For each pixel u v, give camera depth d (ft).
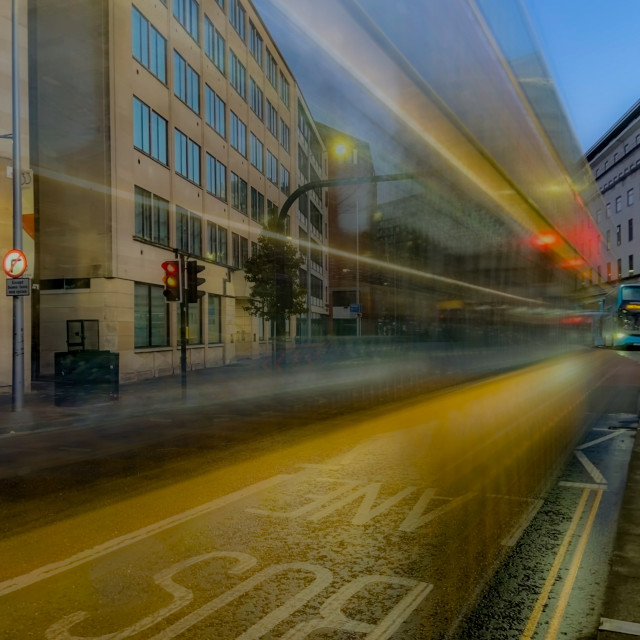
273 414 40.98
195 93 89.51
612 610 11.24
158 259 76.38
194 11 89.25
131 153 70.23
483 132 51.39
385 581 13.10
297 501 19.45
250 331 109.09
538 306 76.13
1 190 52.95
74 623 11.27
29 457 27.58
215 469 24.39
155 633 10.85
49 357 68.39
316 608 11.82
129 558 14.60
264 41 124.98
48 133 68.08
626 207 219.82
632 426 33.53
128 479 23.02
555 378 61.16
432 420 36.35
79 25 67.41
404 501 19.31
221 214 98.89
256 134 119.65
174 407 45.47
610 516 17.74
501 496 19.88
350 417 38.63
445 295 76.23
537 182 57.31
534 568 13.84
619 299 110.42
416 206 84.12
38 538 16.24
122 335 67.77
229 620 11.34
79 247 67.15
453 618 11.41
